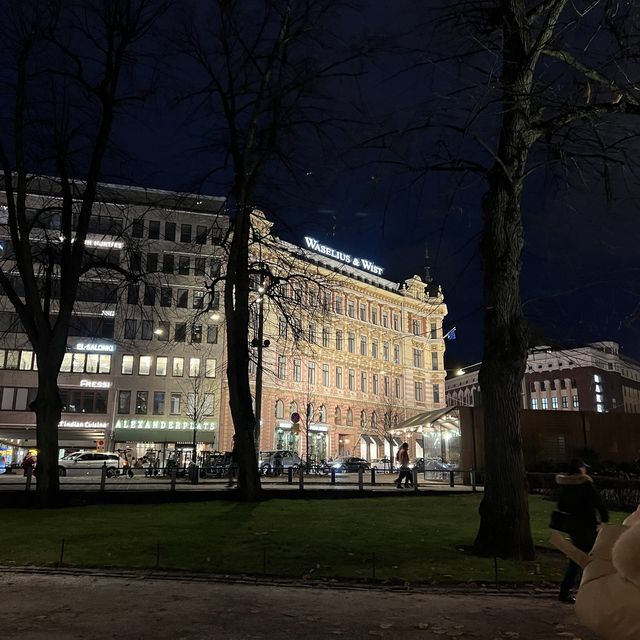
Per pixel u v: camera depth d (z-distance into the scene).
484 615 6.93
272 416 52.91
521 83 10.79
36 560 10.09
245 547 11.07
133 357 50.19
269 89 20.78
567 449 29.06
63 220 20.12
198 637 5.78
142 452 49.38
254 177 20.78
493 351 11.49
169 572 9.30
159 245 49.66
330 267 59.59
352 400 61.59
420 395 69.62
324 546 11.20
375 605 7.35
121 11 19.50
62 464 37.25
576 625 6.49
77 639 5.63
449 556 10.54
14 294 19.16
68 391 48.88
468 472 27.05
